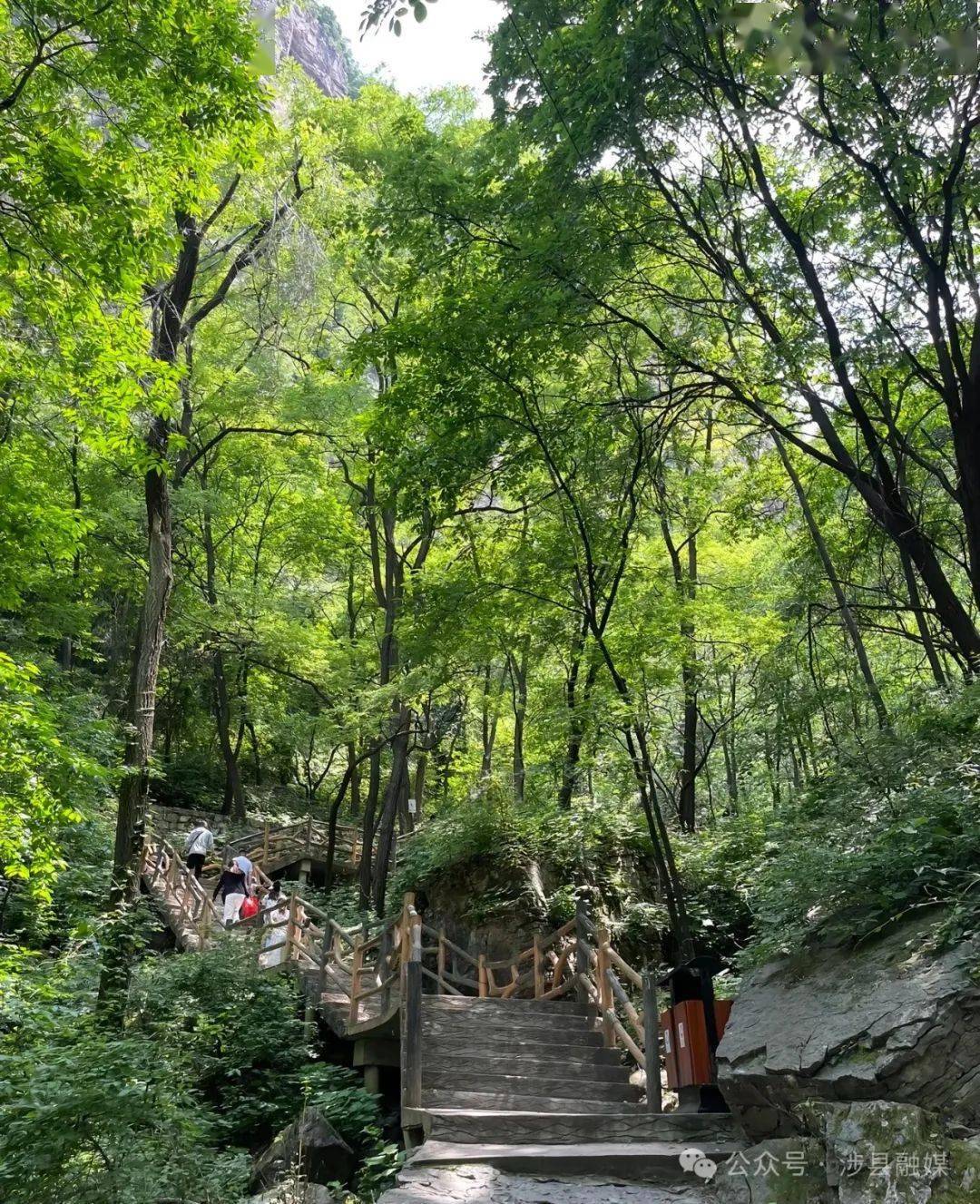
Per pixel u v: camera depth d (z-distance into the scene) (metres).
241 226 16.69
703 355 11.09
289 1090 10.12
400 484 12.04
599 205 9.88
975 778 6.88
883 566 11.96
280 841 23.84
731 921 13.98
